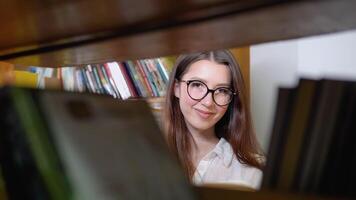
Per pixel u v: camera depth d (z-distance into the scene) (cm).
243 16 37
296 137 39
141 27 42
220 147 116
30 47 54
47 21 41
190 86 120
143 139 36
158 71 144
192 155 116
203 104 119
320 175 38
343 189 37
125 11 37
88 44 51
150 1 34
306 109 38
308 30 43
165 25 41
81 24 42
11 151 29
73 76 130
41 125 29
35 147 29
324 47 138
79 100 33
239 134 119
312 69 141
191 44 50
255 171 94
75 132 31
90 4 35
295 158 39
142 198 33
